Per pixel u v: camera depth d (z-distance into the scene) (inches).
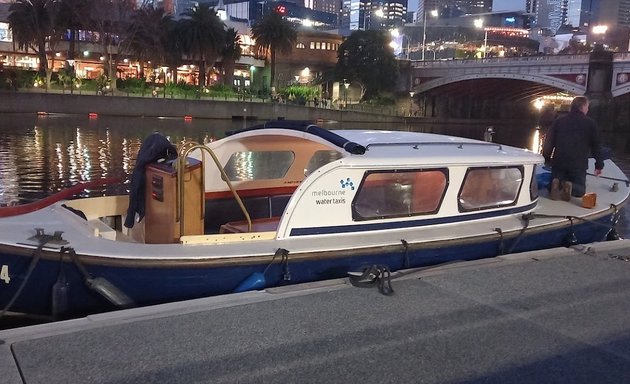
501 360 147.3
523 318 175.3
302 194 237.3
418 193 264.1
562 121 355.6
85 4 2559.1
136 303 214.1
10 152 1123.9
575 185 354.6
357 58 3425.2
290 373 135.9
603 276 220.1
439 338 158.9
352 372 137.8
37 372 131.1
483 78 3213.6
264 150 299.4
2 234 209.5
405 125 3324.3
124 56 2972.4
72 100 2282.2
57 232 211.5
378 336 158.4
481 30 6875.0
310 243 235.9
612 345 158.7
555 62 2888.8
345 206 245.6
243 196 301.3
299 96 3075.8
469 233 270.4
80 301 210.4
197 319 165.0
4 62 2960.1
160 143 252.5
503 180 294.8
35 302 210.2
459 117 3905.0
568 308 185.2
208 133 1769.2
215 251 220.1
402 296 190.5
